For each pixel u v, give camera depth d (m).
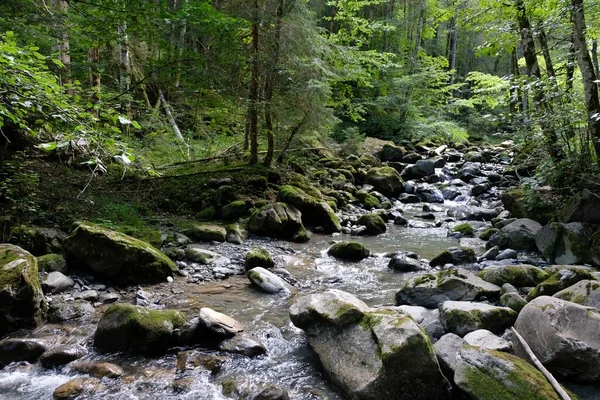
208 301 5.81
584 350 3.57
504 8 10.30
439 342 4.09
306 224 10.34
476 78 15.99
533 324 3.97
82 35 8.81
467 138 25.31
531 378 3.23
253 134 11.52
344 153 17.48
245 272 7.02
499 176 15.16
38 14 8.16
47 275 5.86
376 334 3.81
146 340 4.41
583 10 7.99
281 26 10.15
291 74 10.57
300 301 4.63
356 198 12.92
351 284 6.62
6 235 6.32
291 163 13.19
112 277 6.24
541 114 8.44
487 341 3.95
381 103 21.95
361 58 17.38
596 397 3.51
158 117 12.36
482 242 8.95
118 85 11.79
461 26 11.98
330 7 25.50
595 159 8.42
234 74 9.77
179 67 8.16
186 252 7.40
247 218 9.55
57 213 7.38
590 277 5.21
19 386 3.90
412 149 21.19
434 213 12.30
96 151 3.88
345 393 3.77
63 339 4.64
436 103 25.72
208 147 13.38
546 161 8.97
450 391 3.69
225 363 4.28
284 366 4.29
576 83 10.77
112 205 8.23
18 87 3.89
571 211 7.57
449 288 5.50
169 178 10.52
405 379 3.58
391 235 9.87
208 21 7.41
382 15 26.73
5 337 4.63
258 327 5.08
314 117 11.20
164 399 3.75
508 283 5.67
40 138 7.95
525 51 10.14
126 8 6.85
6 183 7.12
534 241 7.91
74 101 4.66
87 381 3.92
